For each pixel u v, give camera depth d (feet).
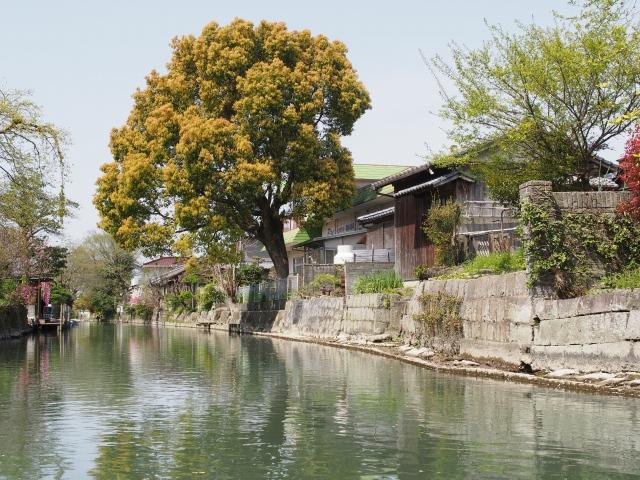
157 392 51.75
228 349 101.55
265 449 32.14
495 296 59.88
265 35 137.90
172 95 138.31
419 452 30.94
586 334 48.06
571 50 62.95
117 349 106.93
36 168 79.10
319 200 132.77
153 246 133.90
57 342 131.13
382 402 44.52
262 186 128.88
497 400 43.50
